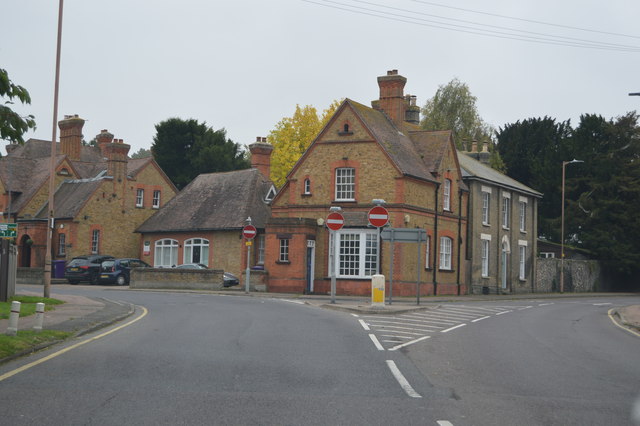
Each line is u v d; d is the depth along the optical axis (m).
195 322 17.97
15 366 10.70
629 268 60.16
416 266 37.19
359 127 37.09
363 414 7.74
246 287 33.59
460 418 7.68
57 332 14.62
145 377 9.83
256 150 50.53
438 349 13.66
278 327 16.84
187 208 48.84
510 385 9.93
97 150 68.31
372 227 36.09
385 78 41.25
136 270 39.84
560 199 63.72
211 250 45.34
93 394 8.61
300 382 9.64
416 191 37.34
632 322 22.58
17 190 54.59
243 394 8.73
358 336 15.30
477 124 72.50
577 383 10.30
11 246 23.42
